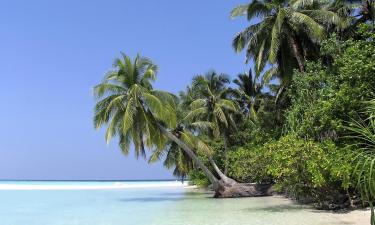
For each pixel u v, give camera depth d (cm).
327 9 2988
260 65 2992
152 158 4066
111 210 2517
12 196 4250
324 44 2419
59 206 2883
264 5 2889
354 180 1560
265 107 4112
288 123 2662
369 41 1969
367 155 721
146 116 3050
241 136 4356
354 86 1869
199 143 3488
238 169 3291
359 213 1814
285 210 2145
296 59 2955
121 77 3134
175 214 2158
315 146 1881
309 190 2092
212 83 4388
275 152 2095
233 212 2145
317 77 2353
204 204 2780
